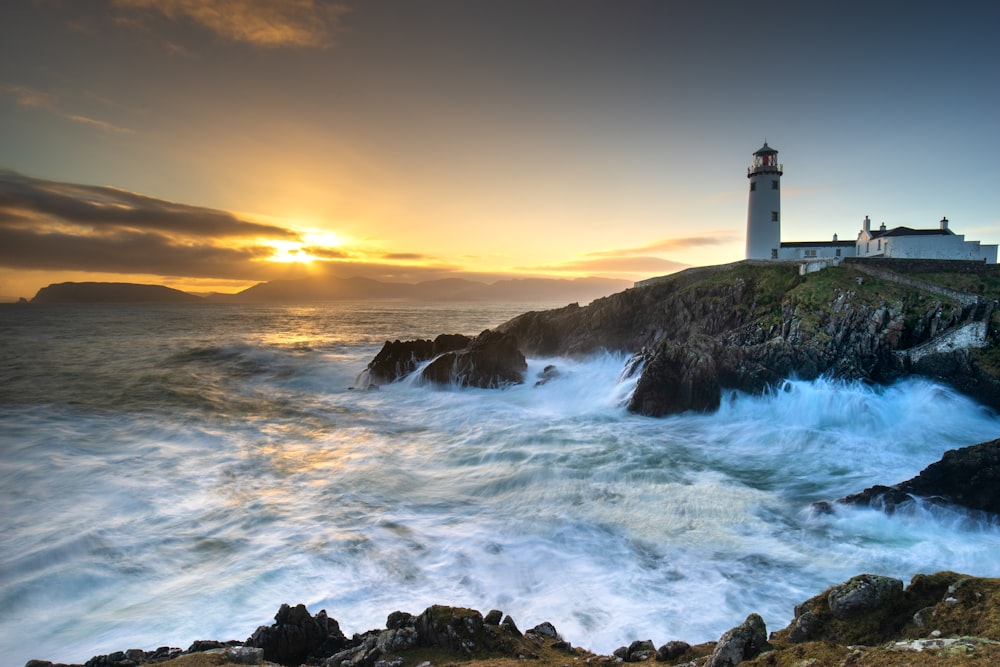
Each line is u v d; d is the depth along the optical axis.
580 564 18.95
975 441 34.91
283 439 35.47
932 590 10.86
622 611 16.19
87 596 16.95
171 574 18.17
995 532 21.39
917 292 51.03
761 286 58.09
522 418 40.66
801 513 23.59
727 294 58.94
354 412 44.19
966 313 47.06
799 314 49.53
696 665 10.97
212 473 28.27
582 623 15.63
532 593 17.23
